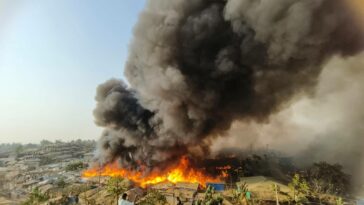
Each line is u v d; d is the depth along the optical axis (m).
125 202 8.53
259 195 50.09
